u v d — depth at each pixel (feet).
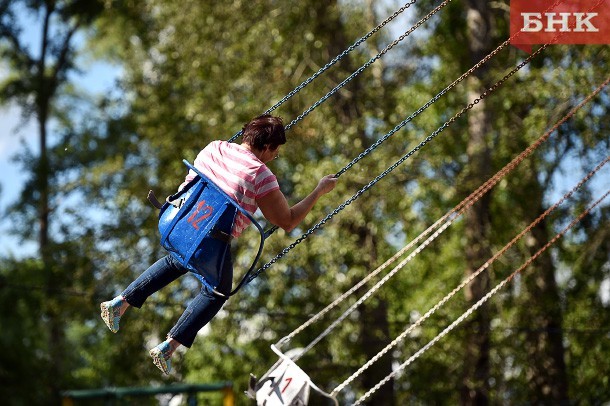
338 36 143.74
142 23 161.68
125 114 193.57
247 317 138.72
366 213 130.31
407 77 146.82
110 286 152.97
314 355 141.49
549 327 143.23
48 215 204.95
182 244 37.01
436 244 141.38
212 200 36.96
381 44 145.69
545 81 131.23
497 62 140.97
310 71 143.13
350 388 142.31
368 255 131.75
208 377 151.12
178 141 145.89
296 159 137.08
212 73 141.79
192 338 38.27
